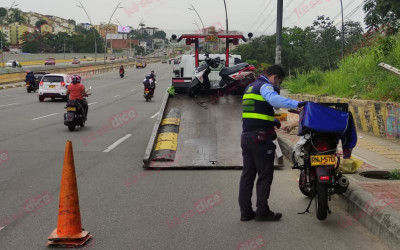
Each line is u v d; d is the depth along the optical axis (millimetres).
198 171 8656
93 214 6082
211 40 15070
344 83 16875
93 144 11992
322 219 5699
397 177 7223
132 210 6266
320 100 16906
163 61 117750
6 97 29609
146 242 5082
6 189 7387
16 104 24438
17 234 5328
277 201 6766
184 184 7719
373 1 24688
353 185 6461
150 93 27219
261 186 5797
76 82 14914
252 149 5711
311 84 22875
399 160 8773
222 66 14922
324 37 34906
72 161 5117
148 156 8883
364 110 12758
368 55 17266
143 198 6871
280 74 5879
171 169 8805
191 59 20688
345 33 35156
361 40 25078
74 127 14570
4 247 4922
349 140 5730
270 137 5746
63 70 62562
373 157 9078
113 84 46469
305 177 6180
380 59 15719
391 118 11359
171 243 5055
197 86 12625
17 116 18578
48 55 107188
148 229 5508
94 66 74375
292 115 17000
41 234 5328
